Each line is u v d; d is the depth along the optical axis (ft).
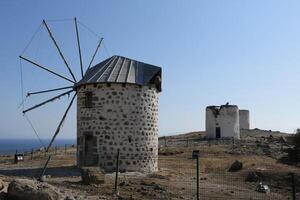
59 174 84.38
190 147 157.28
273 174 83.15
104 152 89.04
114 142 89.10
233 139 178.19
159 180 76.74
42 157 139.33
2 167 105.60
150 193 62.23
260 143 171.01
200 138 205.26
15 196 45.57
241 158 122.62
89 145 91.35
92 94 91.66
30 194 44.86
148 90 93.61
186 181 77.66
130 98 90.84
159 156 129.80
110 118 89.71
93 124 90.63
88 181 69.00
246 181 81.15
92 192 60.80
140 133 90.99
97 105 90.79
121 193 61.46
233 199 61.36
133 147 89.86
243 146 158.40
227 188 71.46
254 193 68.13
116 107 89.97
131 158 89.40
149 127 92.73
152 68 97.76
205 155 132.05
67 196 47.98
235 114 198.39
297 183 77.87
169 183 73.67
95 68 100.83
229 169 96.99
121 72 93.30
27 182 46.98
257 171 85.35
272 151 143.02
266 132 247.91
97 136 89.92
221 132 197.57
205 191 67.00
